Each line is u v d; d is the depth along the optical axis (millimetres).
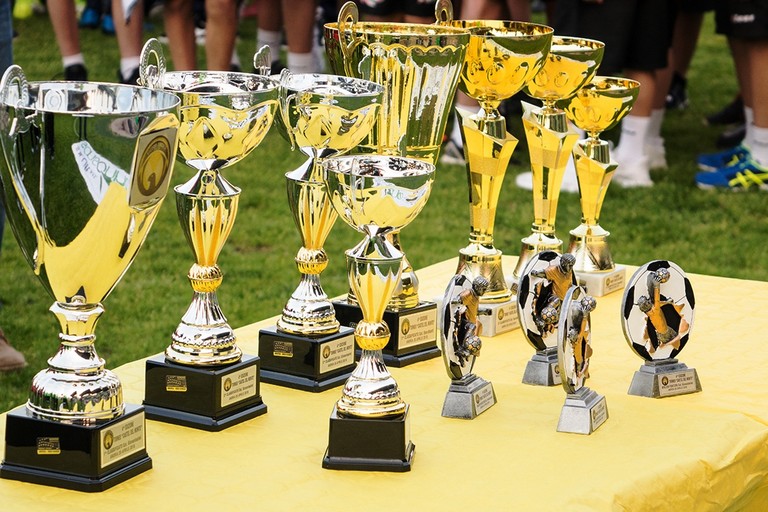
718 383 1874
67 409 1366
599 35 5148
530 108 2209
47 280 1359
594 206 2404
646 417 1646
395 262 1450
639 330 1802
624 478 1418
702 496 1493
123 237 1332
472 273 2137
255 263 5047
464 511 1321
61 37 7039
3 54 2984
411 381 1775
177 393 1587
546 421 1622
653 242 5285
